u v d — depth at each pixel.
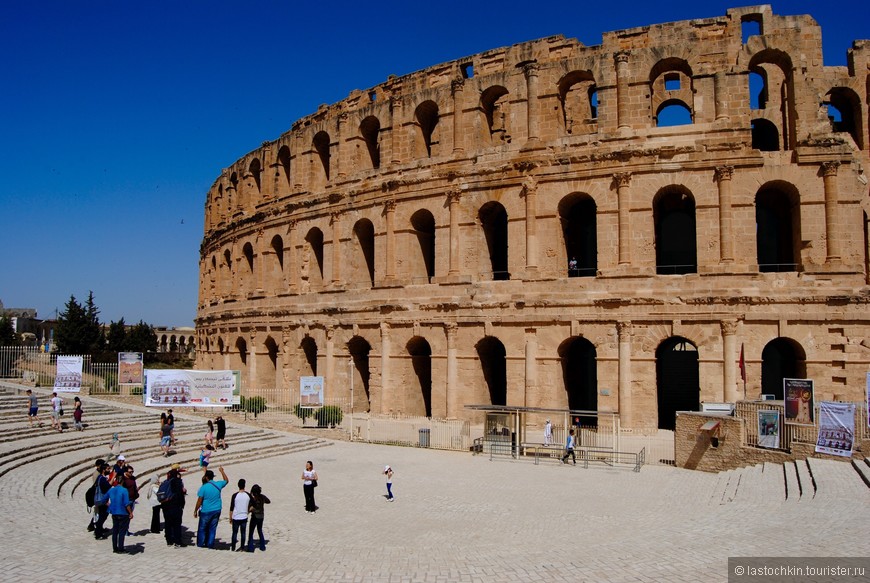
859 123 60.00
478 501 34.62
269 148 82.38
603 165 55.97
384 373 63.81
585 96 68.38
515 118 60.09
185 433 51.06
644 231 54.81
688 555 21.47
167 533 24.86
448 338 60.12
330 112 74.56
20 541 23.03
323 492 36.69
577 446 46.91
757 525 25.59
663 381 68.31
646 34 57.41
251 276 87.88
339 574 21.17
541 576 20.00
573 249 62.84
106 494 24.44
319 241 76.62
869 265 56.31
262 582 20.05
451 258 61.22
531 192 58.00
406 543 26.64
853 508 27.42
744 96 53.69
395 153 66.25
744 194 53.00
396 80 68.69
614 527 28.52
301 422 59.69
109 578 19.67
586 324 55.34
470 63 64.62
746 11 55.00
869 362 49.38
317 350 70.31
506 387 61.50
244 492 25.28
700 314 52.31
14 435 43.00
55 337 121.88
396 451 50.50
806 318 50.47
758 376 51.00
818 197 51.94
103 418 52.06
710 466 42.53
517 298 57.34
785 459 39.06
